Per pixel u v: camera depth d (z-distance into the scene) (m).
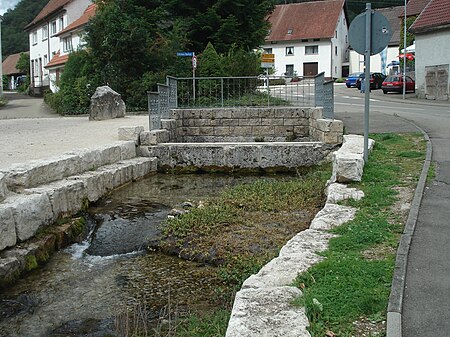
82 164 10.88
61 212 8.94
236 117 16.95
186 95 20.27
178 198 11.19
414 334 3.89
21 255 7.17
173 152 14.46
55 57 46.59
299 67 70.00
